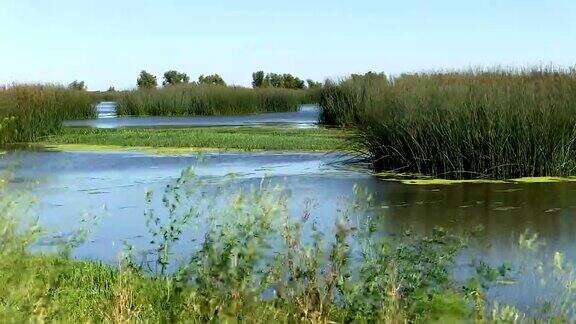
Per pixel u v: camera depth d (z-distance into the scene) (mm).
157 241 8539
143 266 7309
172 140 21406
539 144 13281
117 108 42094
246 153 18422
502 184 12695
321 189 12312
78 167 16016
